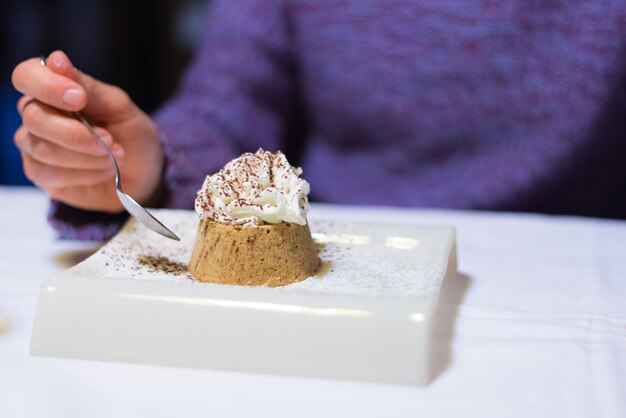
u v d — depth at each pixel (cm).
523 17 95
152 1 154
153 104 158
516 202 97
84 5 154
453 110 98
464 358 58
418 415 53
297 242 64
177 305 57
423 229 69
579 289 68
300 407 54
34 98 69
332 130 104
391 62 99
